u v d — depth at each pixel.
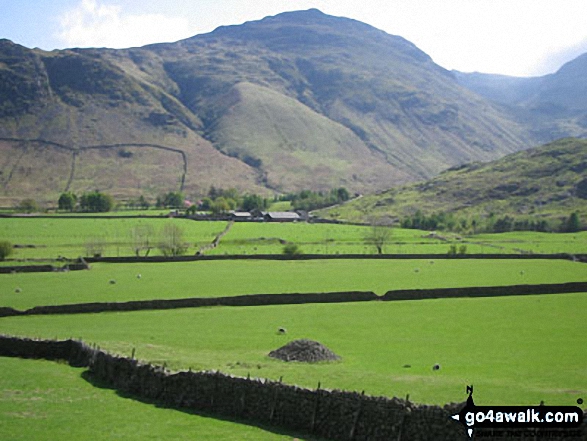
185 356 56.31
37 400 45.72
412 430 35.06
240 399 42.22
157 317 82.25
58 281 109.12
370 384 45.28
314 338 68.75
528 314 83.25
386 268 128.75
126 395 47.09
